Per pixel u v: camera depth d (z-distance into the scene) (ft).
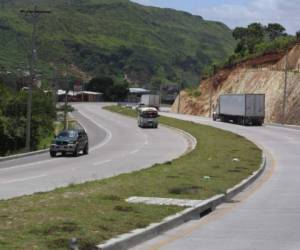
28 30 644.27
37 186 93.15
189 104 526.98
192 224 55.98
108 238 43.24
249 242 46.85
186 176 92.48
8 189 88.38
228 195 76.23
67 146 173.88
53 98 377.91
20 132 258.78
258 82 403.95
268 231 52.26
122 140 247.50
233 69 475.72
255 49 475.72
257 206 69.31
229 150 161.07
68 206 57.00
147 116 331.36
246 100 324.60
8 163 152.35
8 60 522.88
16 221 47.70
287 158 147.84
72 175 113.80
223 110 363.76
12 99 266.57
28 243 39.22
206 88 523.70
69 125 357.20
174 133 285.64
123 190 72.95
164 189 75.10
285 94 326.65
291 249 43.93
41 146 253.24
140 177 90.94
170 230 52.24
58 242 39.55
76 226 45.93
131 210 56.59
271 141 209.77
